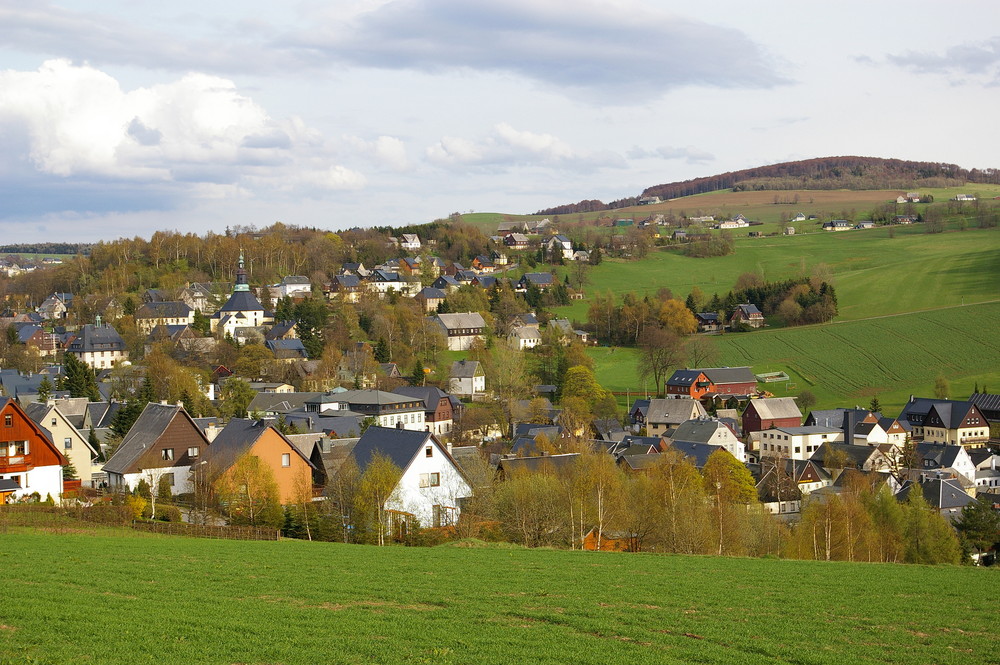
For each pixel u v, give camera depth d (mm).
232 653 32500
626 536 87062
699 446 164125
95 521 72875
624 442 177875
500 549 64375
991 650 37500
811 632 39469
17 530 64375
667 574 53562
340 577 47750
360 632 36000
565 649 34688
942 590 51562
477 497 84562
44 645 32219
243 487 81500
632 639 37125
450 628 37281
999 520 125625
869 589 50875
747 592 48250
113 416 147375
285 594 42688
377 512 75375
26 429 88875
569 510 81688
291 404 190750
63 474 109562
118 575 45406
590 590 46625
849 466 175750
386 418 192250
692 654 35156
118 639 33375
